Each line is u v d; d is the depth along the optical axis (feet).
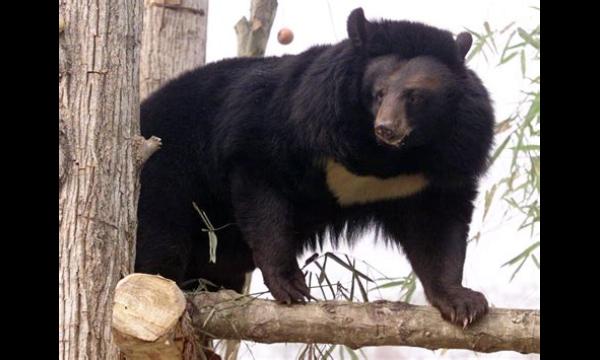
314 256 28.45
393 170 28.35
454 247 28.35
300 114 28.37
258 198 28.76
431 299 27.53
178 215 30.45
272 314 24.50
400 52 27.68
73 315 21.50
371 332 24.04
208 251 31.83
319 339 24.39
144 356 21.12
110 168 22.33
